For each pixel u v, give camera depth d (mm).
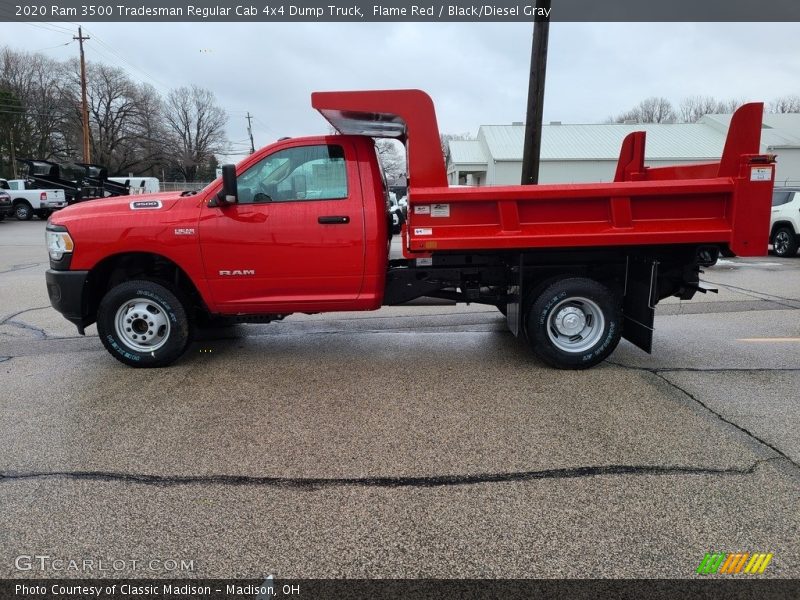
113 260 5172
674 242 4809
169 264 5273
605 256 5129
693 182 4711
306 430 3879
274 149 4926
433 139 4801
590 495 3016
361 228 4953
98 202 5215
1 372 5203
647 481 3148
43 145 59219
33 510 2924
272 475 3270
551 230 4812
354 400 4434
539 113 8664
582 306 5090
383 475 3258
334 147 4953
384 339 6332
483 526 2760
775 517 2793
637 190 4707
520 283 5035
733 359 5418
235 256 4953
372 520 2820
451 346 6000
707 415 4059
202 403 4395
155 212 4949
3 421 4062
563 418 4035
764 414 4070
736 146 4746
